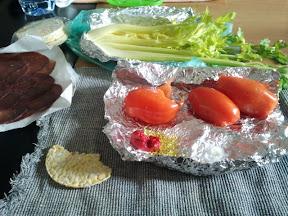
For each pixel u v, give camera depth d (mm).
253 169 261
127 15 419
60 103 308
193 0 467
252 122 275
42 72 340
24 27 403
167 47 374
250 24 421
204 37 367
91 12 427
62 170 255
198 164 241
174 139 259
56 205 237
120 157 269
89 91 334
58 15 446
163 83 302
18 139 283
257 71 304
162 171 260
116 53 369
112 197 242
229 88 281
